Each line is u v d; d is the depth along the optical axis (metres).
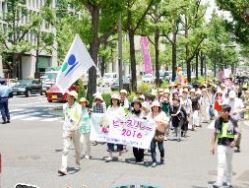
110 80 65.75
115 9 29.92
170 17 44.28
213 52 77.00
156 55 45.47
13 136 19.78
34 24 61.91
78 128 12.98
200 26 54.91
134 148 14.46
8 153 15.86
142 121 14.12
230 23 36.94
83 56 15.45
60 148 16.86
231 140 11.40
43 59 83.00
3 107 24.59
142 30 40.31
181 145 17.86
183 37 53.34
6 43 66.62
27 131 21.45
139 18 36.41
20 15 68.50
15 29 61.00
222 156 11.36
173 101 19.08
